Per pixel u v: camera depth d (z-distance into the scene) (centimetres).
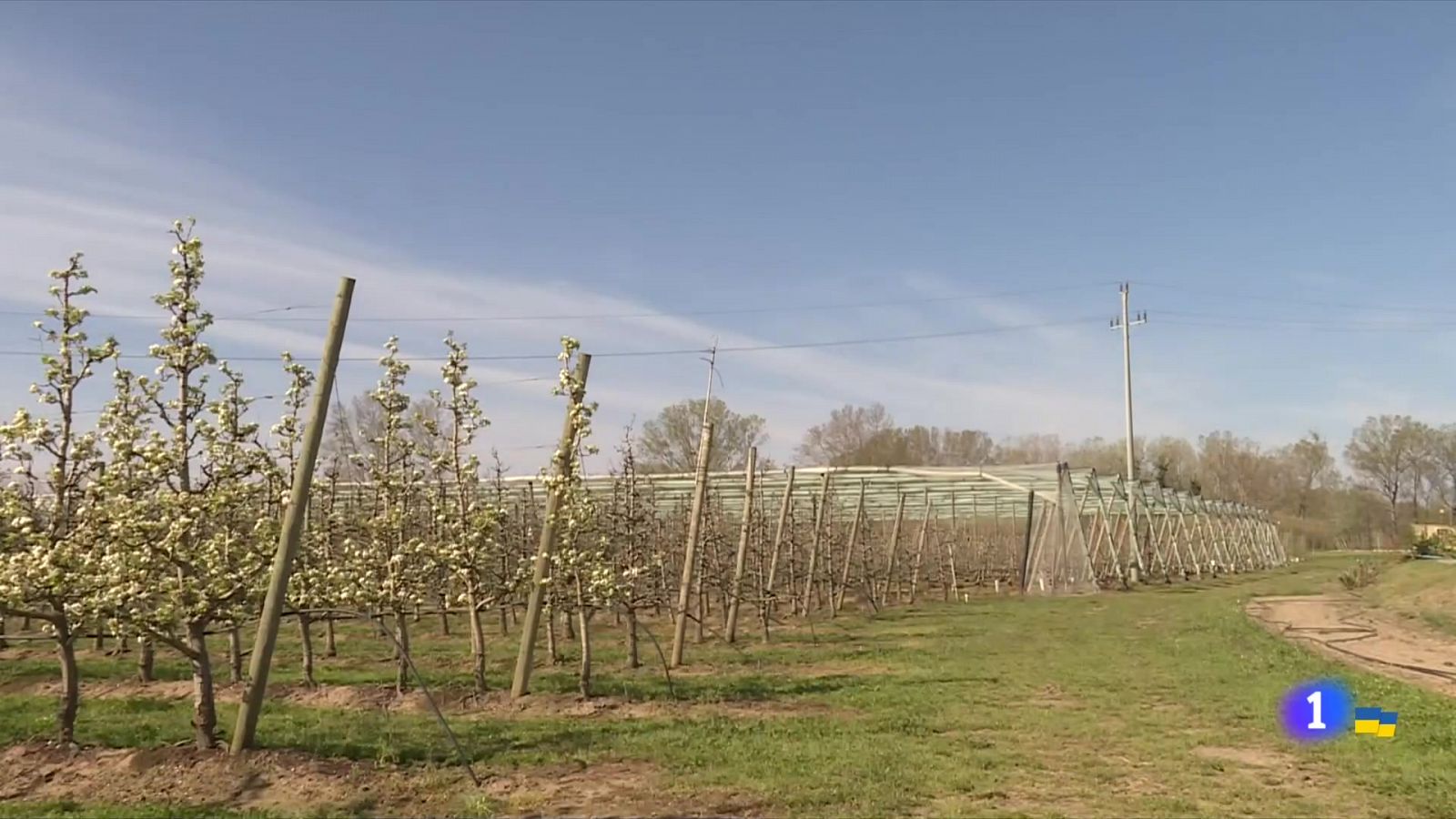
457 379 1380
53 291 941
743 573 2316
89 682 1468
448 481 1531
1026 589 3938
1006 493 3919
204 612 959
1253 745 1076
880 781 916
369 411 2094
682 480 2738
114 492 931
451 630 2409
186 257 977
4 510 888
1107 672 1614
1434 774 932
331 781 888
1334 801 860
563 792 877
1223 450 8462
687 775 934
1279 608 2717
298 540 977
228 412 1009
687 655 1898
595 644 2089
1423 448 7769
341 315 999
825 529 3069
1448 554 3638
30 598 880
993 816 809
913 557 4000
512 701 1313
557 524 1348
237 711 1245
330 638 1848
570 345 1312
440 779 912
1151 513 4697
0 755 934
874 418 7288
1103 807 841
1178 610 2803
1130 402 4512
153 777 880
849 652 1922
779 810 828
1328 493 8981
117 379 960
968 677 1580
